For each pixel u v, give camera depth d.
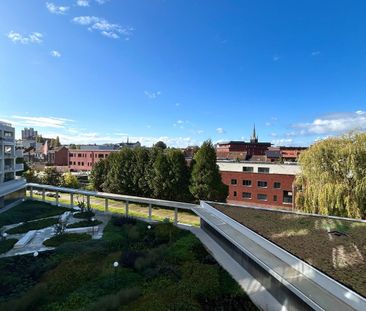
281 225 15.77
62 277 15.08
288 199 41.16
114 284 14.56
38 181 53.84
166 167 39.22
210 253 18.45
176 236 22.52
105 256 18.72
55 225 25.27
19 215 30.02
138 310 11.82
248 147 96.88
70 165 92.94
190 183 37.94
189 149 81.12
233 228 18.00
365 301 7.80
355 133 26.27
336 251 11.66
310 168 27.59
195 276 14.82
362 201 23.89
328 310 8.78
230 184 45.38
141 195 43.12
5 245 20.36
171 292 13.27
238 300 12.67
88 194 33.19
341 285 8.68
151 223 26.78
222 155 77.62
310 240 13.09
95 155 87.19
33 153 110.88
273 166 42.62
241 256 16.38
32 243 21.53
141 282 14.95
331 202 24.78
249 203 43.97
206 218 20.70
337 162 25.50
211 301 12.80
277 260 12.65
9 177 39.66
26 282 14.82
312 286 10.20
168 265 16.58
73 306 12.65
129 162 43.91
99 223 27.38
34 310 12.47
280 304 12.12
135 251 18.75
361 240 12.98
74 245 19.98
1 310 11.77
